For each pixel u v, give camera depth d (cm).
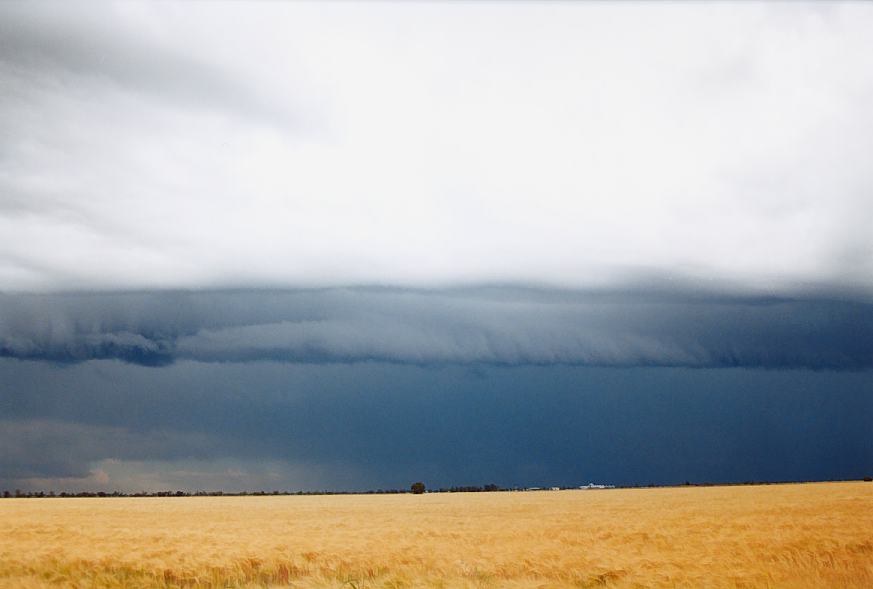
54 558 1962
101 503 8112
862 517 3036
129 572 1875
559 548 2134
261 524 3475
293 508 5962
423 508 5631
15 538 2472
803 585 1574
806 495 5894
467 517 4003
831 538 2127
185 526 3297
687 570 1705
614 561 1806
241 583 1844
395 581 1677
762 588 1558
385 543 2297
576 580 1670
